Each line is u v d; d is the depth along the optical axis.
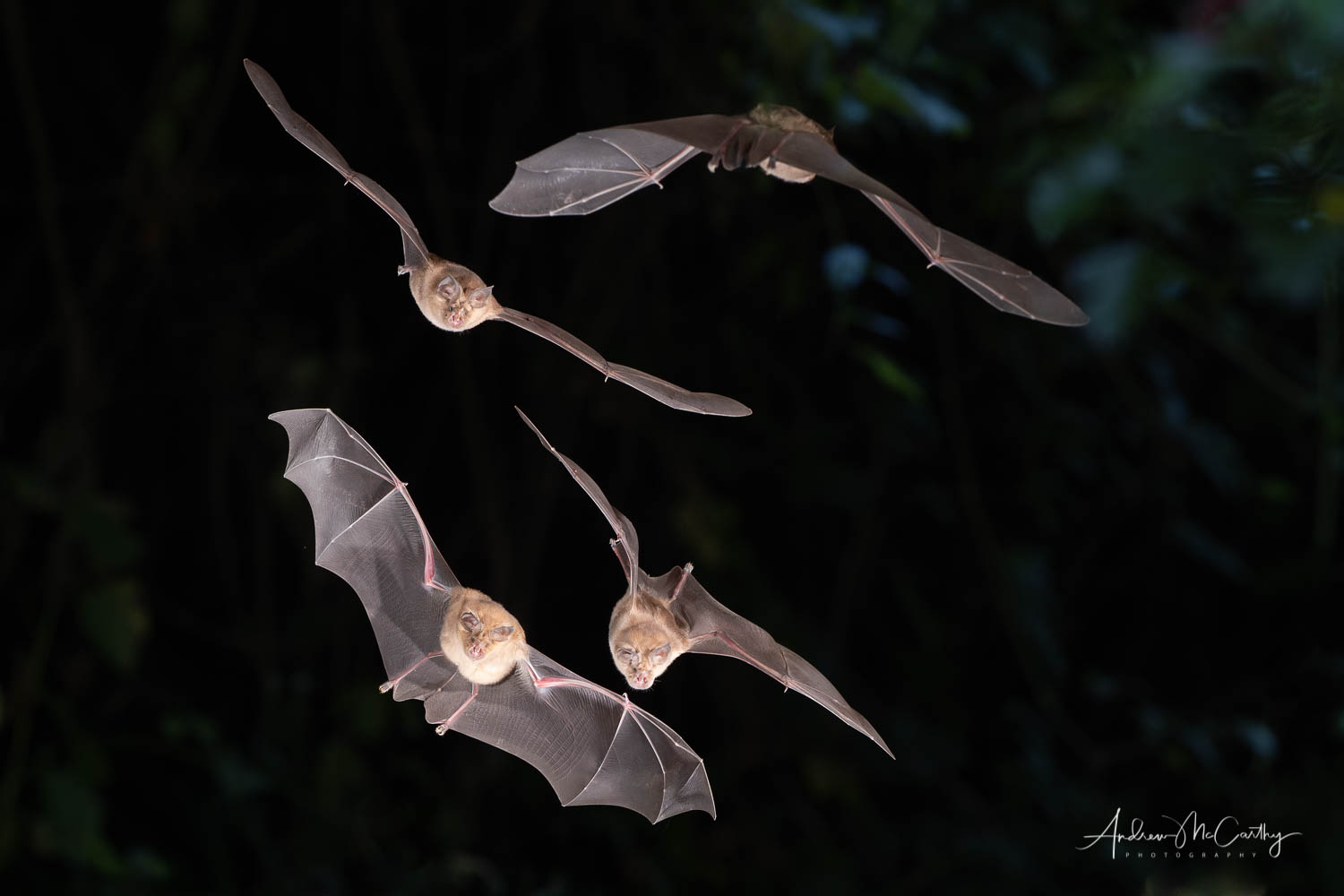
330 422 5.72
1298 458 16.36
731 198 13.37
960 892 14.91
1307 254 2.76
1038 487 15.92
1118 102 3.55
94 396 14.03
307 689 14.66
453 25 15.26
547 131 15.50
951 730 16.55
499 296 15.69
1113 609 17.00
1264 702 14.82
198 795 14.28
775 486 17.02
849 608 16.83
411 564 5.57
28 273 15.12
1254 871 13.73
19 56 13.67
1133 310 3.35
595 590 16.52
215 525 15.26
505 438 15.98
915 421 15.13
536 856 15.16
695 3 12.17
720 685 16.14
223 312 15.22
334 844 14.07
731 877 15.43
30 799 12.92
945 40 9.08
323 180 15.44
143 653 15.21
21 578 14.22
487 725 5.48
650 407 15.75
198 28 13.87
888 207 4.35
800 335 15.60
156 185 14.28
